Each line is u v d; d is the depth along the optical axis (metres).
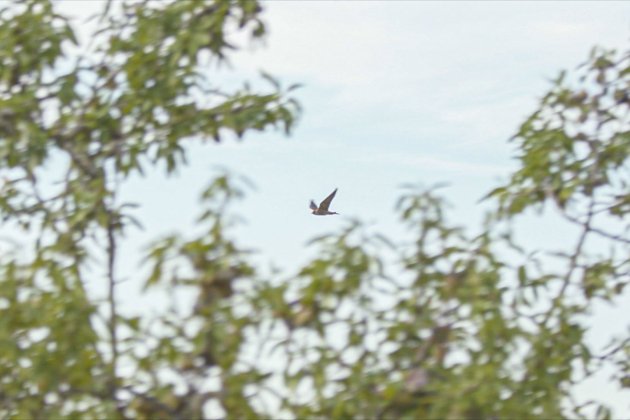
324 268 26.48
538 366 30.77
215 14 31.64
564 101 35.62
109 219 31.52
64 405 27.88
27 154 31.92
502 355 28.23
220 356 26.72
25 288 29.19
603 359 33.78
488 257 28.33
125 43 32.91
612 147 34.62
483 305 27.88
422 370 26.95
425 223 28.19
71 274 30.91
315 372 26.72
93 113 32.41
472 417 26.05
